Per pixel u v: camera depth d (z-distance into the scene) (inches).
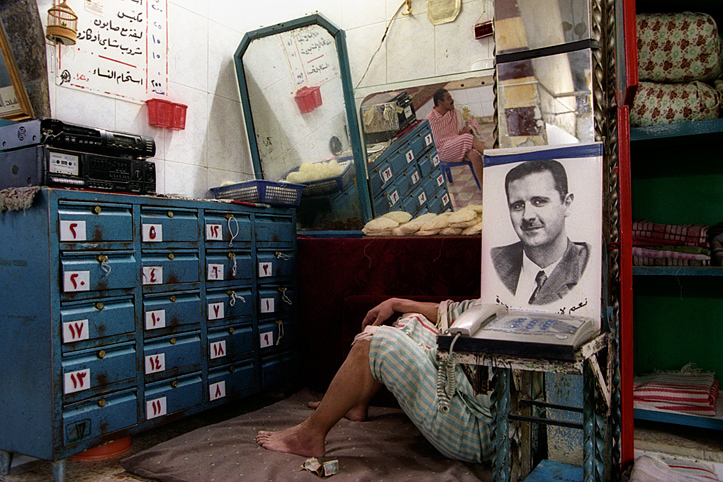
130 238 96.3
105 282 91.7
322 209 154.0
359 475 82.3
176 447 95.0
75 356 87.9
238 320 118.3
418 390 86.6
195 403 107.8
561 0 73.9
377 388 90.4
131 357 96.1
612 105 78.3
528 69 77.0
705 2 107.0
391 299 105.9
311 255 134.1
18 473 92.0
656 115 100.9
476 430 85.6
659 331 119.8
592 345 60.5
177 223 104.5
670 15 103.9
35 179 86.8
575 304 67.1
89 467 93.7
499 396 68.9
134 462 91.9
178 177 142.2
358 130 147.4
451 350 61.4
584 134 74.5
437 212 139.7
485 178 75.9
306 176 153.8
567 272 68.4
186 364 106.0
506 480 68.9
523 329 61.3
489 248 74.1
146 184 102.9
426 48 146.7
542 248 70.5
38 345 85.7
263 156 162.2
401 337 87.6
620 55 86.1
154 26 135.3
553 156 71.5
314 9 161.3
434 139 140.2
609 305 78.8
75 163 90.7
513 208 73.2
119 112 126.5
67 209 87.2
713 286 115.0
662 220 118.2
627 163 85.8
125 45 127.8
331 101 149.2
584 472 63.9
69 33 110.0
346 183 149.8
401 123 144.1
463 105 136.1
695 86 100.5
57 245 85.4
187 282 106.7
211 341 111.5
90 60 119.8
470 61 140.8
